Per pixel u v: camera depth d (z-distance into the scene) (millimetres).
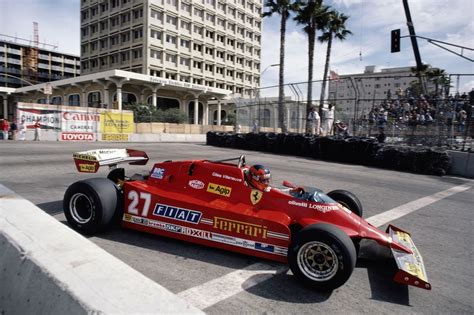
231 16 71125
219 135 22969
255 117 24266
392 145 15062
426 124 16375
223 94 54906
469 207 7832
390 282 3799
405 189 9781
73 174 9055
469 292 3688
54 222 2781
